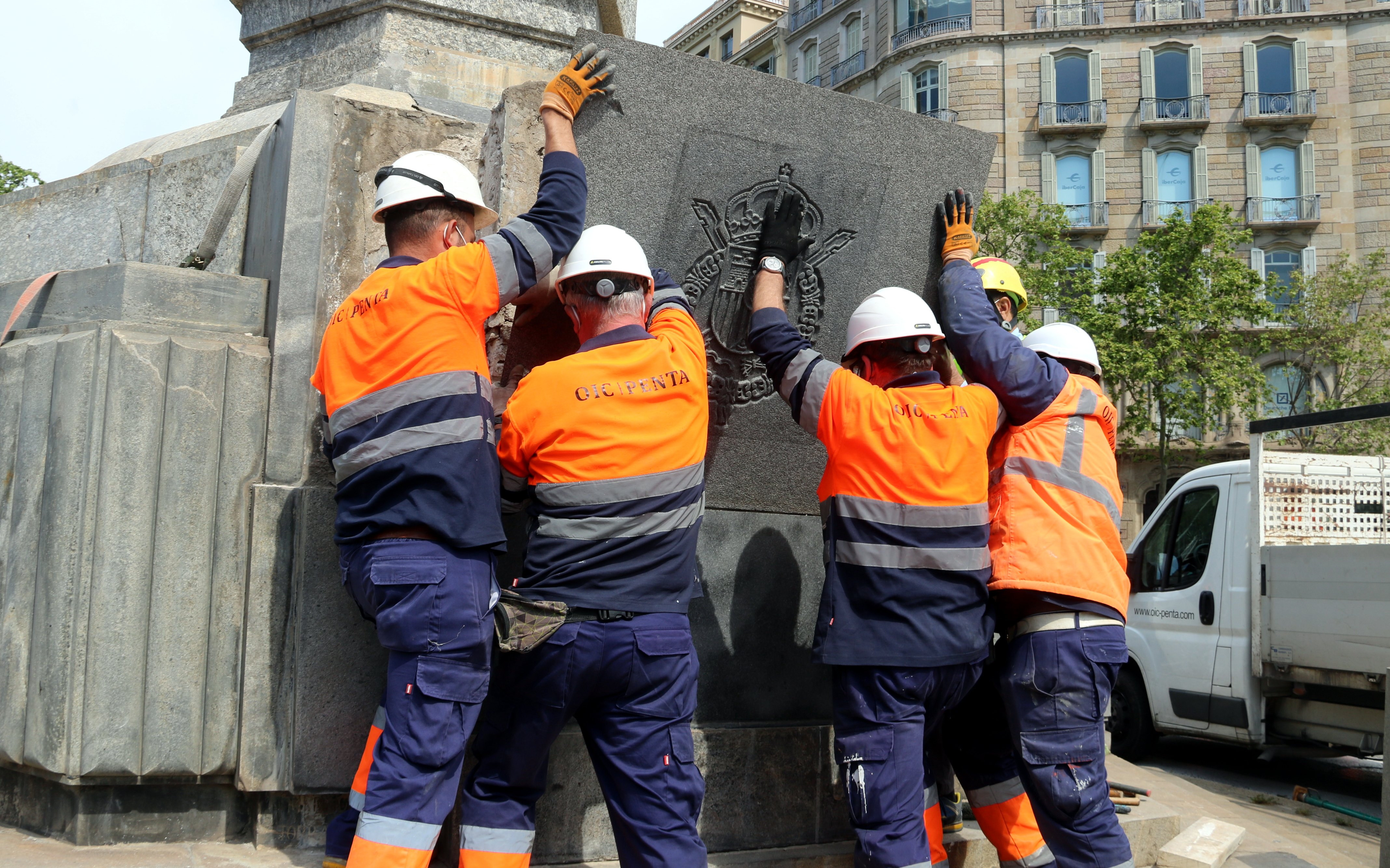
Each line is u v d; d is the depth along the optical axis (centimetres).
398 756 214
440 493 222
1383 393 2569
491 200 290
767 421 338
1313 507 628
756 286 303
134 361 268
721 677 323
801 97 298
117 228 395
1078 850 264
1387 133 2847
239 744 270
